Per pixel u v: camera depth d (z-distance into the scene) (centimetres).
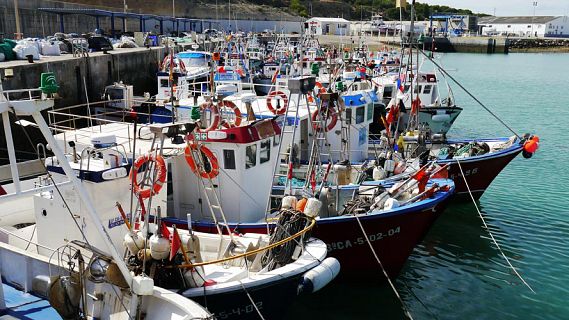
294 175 1171
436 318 920
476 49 8725
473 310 946
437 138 1566
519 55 8394
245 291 684
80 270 639
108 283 638
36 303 689
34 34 3956
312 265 748
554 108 3181
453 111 1983
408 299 980
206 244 815
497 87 4197
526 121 2764
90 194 748
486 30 12156
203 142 930
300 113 1234
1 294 669
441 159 1371
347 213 966
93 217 580
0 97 577
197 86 2072
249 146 944
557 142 2269
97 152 834
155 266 657
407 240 967
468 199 1443
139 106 1789
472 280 1055
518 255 1169
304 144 1302
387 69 2786
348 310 941
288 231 774
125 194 789
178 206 981
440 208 1095
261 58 3133
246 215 963
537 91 3966
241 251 773
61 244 789
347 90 1466
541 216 1407
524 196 1570
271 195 965
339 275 986
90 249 655
